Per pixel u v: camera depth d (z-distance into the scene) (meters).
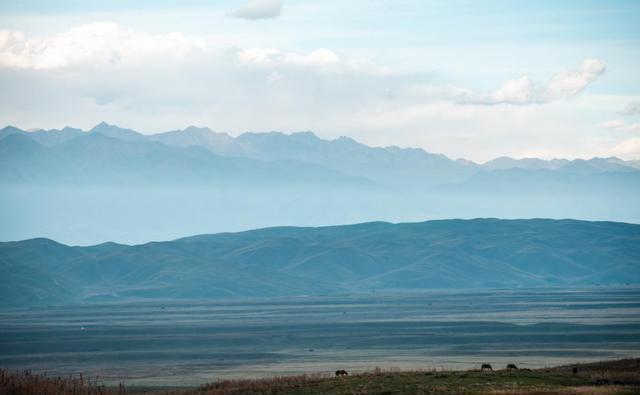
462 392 88.69
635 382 100.44
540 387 91.88
